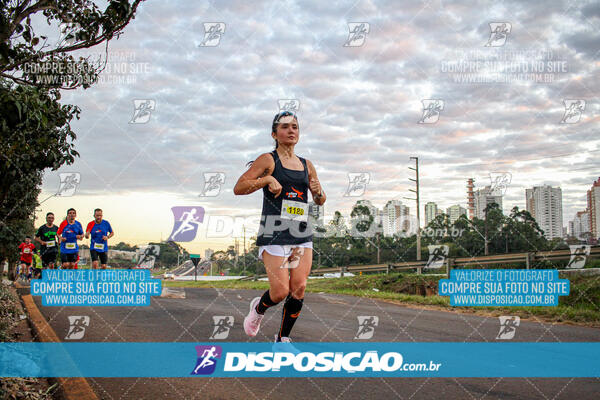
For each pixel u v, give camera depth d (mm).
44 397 2459
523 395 2541
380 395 2520
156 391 2549
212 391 2561
